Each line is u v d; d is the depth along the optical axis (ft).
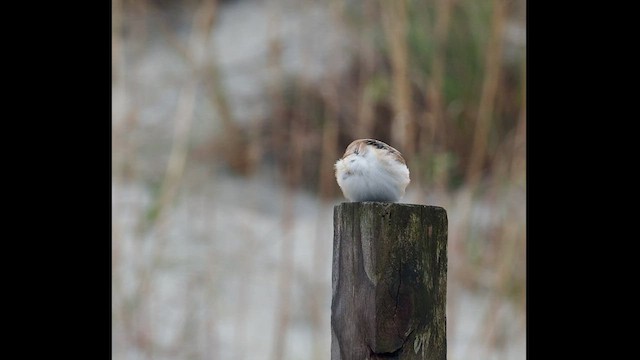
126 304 35.04
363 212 15.19
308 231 41.34
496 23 38.17
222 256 38.73
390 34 38.11
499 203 38.45
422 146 38.14
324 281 38.09
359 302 15.12
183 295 36.88
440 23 39.83
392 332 14.98
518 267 35.65
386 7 38.52
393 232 15.08
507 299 35.40
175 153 39.47
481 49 41.65
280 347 33.35
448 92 41.34
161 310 36.24
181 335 35.35
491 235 38.06
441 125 38.65
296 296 37.52
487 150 41.01
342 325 15.38
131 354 34.42
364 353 15.03
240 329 35.81
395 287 15.05
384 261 15.02
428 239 15.34
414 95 40.70
